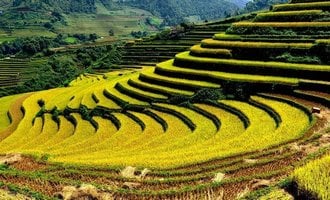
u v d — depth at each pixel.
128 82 78.38
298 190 22.12
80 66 148.38
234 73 64.06
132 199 25.23
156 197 25.36
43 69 136.88
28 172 28.80
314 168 23.19
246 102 56.06
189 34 124.12
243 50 67.69
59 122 68.38
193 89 63.75
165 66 75.00
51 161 33.25
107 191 25.78
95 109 67.75
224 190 25.53
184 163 31.62
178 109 58.97
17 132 63.44
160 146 41.84
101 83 93.69
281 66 59.34
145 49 125.69
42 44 171.25
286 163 29.62
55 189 26.42
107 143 46.56
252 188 25.27
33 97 91.94
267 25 73.06
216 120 51.06
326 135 35.09
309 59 59.88
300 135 36.31
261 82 57.31
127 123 58.09
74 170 30.39
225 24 122.69
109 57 130.62
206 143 40.19
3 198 24.11
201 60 69.00
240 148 34.97
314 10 72.88
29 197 24.44
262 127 43.00
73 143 51.84
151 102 65.31
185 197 25.20
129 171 30.12
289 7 77.62
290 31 69.12
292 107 49.19
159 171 30.05
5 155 35.19
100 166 31.22
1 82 123.31
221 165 30.38
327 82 53.56
